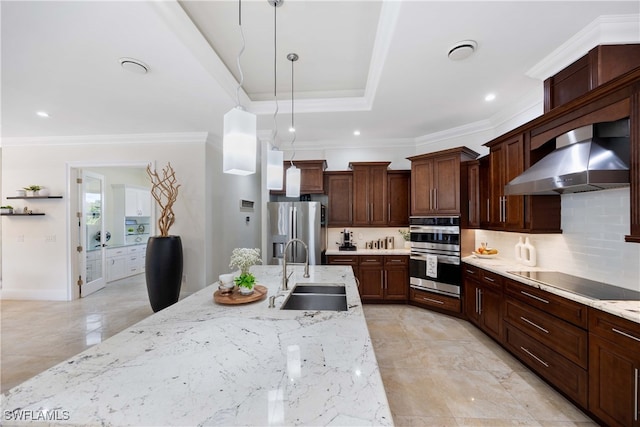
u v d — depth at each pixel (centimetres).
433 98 311
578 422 178
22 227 436
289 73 304
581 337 180
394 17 189
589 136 200
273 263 432
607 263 215
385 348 277
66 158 435
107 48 212
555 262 267
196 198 424
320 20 221
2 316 364
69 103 311
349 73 305
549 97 243
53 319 352
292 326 140
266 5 204
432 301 383
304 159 498
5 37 196
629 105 170
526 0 172
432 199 386
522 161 267
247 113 150
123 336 128
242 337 127
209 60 245
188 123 380
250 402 81
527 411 188
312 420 74
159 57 225
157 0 176
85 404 80
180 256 386
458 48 218
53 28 188
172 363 104
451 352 269
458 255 358
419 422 179
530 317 228
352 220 461
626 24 187
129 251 600
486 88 287
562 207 258
